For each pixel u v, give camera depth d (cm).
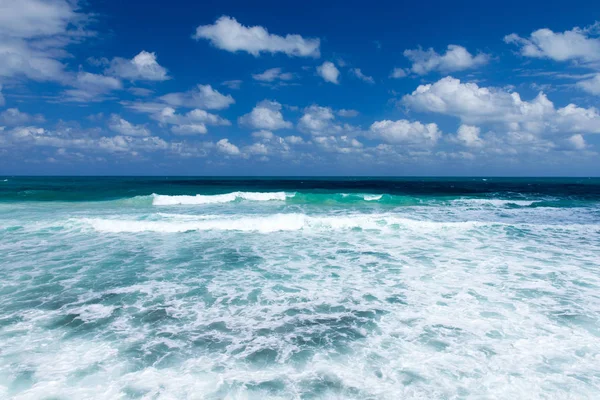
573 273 895
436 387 433
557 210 2236
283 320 625
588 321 616
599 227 1521
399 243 1232
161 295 740
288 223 1495
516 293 756
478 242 1249
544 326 599
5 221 1530
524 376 456
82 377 448
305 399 410
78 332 570
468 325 604
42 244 1176
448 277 865
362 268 940
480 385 438
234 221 1476
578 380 447
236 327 597
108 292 753
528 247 1177
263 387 432
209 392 421
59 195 2817
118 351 512
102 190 3444
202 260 1012
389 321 621
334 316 643
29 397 408
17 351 507
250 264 974
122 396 412
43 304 682
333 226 1506
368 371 467
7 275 853
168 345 532
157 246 1170
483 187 5447
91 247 1145
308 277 866
